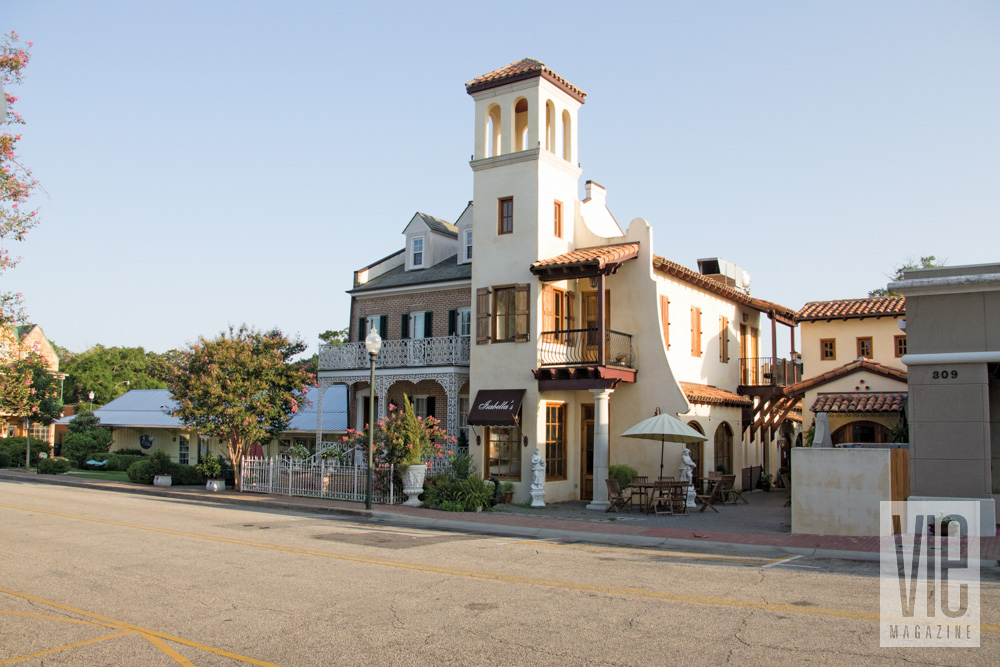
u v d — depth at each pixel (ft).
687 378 83.56
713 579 35.55
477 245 78.38
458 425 80.38
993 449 58.13
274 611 28.81
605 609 29.17
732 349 97.14
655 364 74.64
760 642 24.57
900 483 50.85
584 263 70.38
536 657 23.08
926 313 52.01
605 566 39.22
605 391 70.08
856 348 96.43
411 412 70.59
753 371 103.71
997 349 49.80
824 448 51.39
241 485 79.82
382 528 54.95
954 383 50.83
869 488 49.83
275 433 83.97
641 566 39.34
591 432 77.87
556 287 77.05
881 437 85.92
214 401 76.95
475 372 76.79
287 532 50.78
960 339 50.83
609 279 78.18
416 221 100.12
